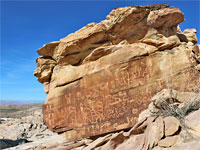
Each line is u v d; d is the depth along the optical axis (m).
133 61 6.64
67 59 7.78
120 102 6.60
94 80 7.10
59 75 7.85
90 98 7.06
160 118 4.24
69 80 7.55
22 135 13.73
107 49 7.02
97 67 7.16
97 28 7.01
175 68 6.21
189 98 4.88
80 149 6.18
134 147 4.17
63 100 7.55
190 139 3.39
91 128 6.88
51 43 7.82
